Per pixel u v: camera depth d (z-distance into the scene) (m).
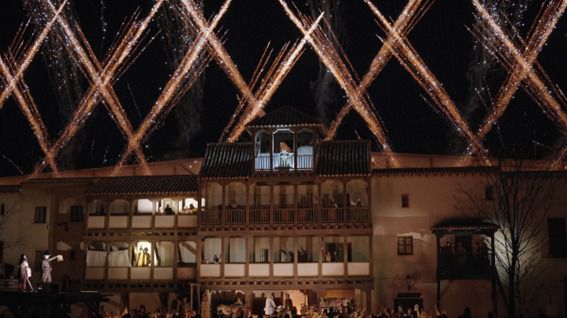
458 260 47.16
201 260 49.25
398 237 49.12
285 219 48.84
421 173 49.53
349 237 49.97
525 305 47.09
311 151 49.31
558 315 46.88
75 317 51.03
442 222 48.41
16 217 53.75
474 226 46.44
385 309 43.03
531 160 56.75
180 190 50.50
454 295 47.66
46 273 35.41
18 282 34.19
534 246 47.62
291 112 50.88
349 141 51.75
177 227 50.75
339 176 48.28
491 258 45.91
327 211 48.56
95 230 51.34
